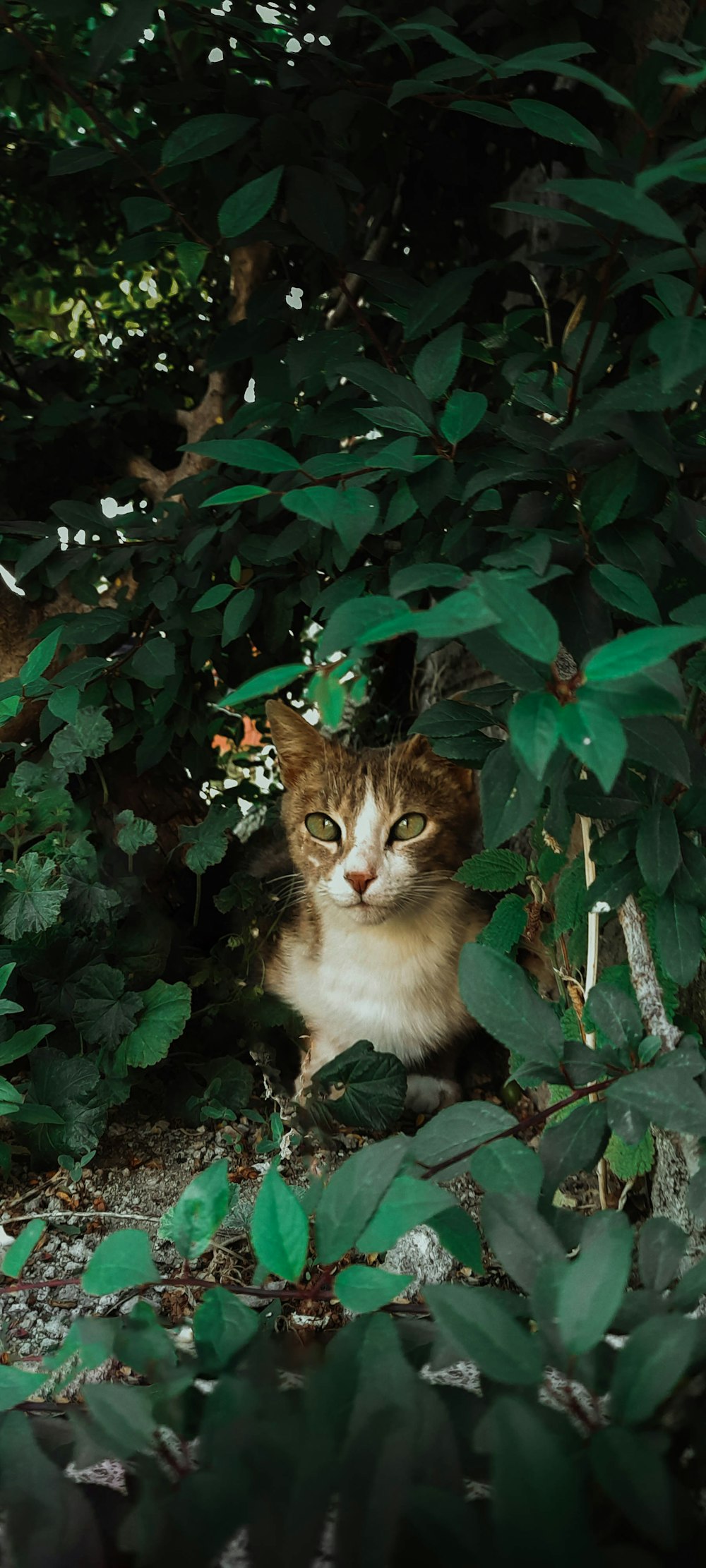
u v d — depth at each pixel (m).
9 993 2.64
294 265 2.94
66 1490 0.91
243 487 1.09
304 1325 1.76
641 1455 0.73
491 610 0.84
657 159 1.52
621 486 1.23
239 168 2.14
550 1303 0.87
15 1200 2.24
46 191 3.08
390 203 2.56
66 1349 0.95
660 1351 0.81
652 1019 1.51
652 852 1.40
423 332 1.41
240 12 1.93
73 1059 2.37
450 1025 2.74
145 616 2.52
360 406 1.57
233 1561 0.87
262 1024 2.83
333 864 2.65
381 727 3.79
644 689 0.88
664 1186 1.93
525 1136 2.41
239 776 3.76
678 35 2.17
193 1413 0.92
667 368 0.90
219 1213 0.99
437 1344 0.98
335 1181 0.98
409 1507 0.76
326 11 1.89
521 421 1.31
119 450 3.18
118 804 3.10
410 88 1.32
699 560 1.33
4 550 2.66
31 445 3.02
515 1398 0.83
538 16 1.96
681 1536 0.74
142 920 2.81
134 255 1.69
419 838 2.62
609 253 1.33
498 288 2.65
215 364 1.81
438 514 1.63
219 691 3.02
